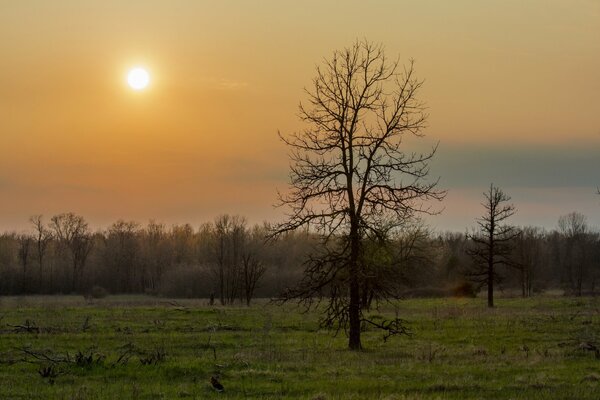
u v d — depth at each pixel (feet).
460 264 293.43
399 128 88.84
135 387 60.64
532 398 56.13
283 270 303.48
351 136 89.15
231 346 94.89
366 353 86.48
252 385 62.49
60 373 69.46
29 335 103.24
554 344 96.53
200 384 63.16
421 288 267.18
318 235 91.61
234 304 211.00
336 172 89.15
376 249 91.35
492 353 86.69
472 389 60.44
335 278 88.48
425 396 56.08
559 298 232.94
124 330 112.57
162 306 180.86
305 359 80.12
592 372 70.18
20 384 64.08
